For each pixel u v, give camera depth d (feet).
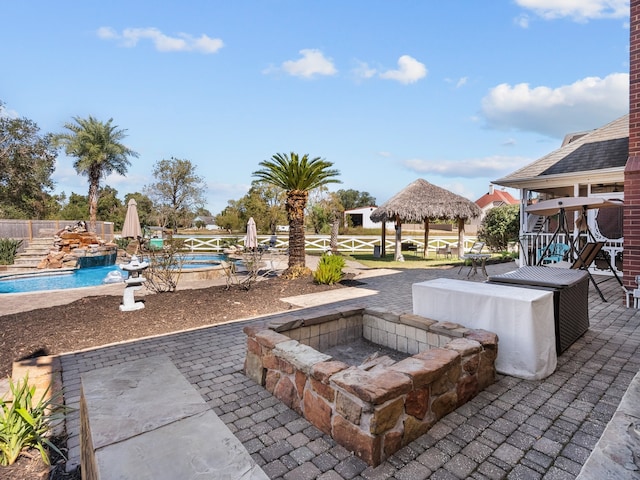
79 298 26.02
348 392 7.50
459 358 9.15
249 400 10.02
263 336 10.84
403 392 7.48
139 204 109.40
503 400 9.53
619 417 7.35
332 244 60.23
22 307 23.11
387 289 27.86
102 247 53.42
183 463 4.12
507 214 63.87
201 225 132.05
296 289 27.73
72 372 12.57
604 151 29.45
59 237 50.08
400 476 6.75
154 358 7.44
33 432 8.17
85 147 75.51
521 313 10.79
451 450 7.50
